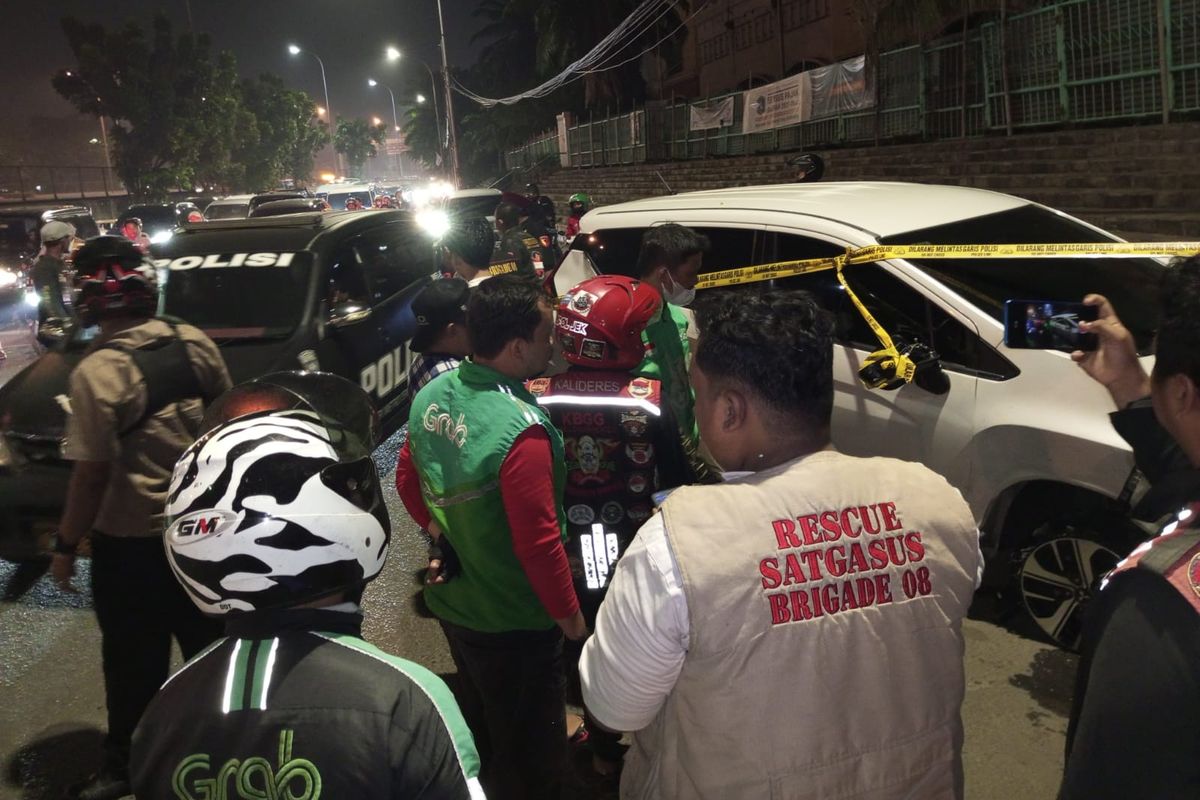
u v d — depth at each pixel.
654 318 3.03
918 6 14.45
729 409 1.42
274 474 1.20
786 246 4.25
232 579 1.18
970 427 3.40
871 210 4.17
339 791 1.10
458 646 2.39
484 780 2.76
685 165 22.59
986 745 2.97
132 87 44.66
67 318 7.05
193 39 46.81
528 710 2.37
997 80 12.98
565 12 34.69
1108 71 11.04
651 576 1.31
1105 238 4.05
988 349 3.41
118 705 2.86
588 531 2.61
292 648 1.20
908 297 3.70
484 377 2.20
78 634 4.10
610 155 31.19
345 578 1.24
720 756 1.29
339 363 5.41
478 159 53.12
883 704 1.29
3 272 13.09
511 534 2.19
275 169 65.19
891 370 3.49
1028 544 3.46
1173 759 0.96
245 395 1.44
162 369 2.68
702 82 31.08
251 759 1.12
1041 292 3.63
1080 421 3.09
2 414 4.37
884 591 1.31
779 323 1.39
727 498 1.33
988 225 4.02
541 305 2.20
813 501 1.33
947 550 1.37
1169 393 1.16
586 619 2.68
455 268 4.74
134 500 2.67
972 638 3.58
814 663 1.27
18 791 3.05
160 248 5.96
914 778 1.32
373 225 6.45
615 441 2.58
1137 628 1.00
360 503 1.28
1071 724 1.19
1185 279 1.15
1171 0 9.88
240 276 5.58
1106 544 3.17
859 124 16.72
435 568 2.33
